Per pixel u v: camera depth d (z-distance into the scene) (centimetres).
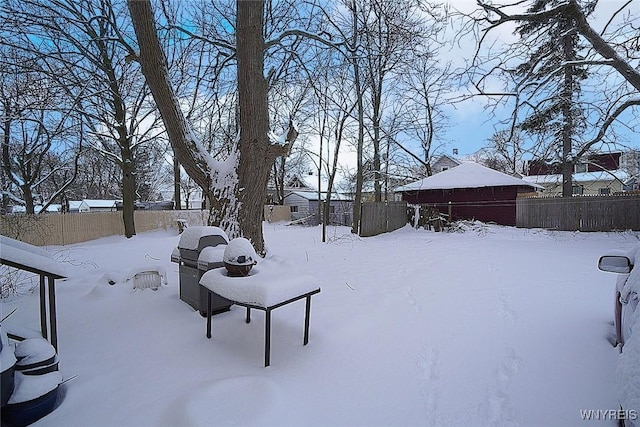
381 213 1358
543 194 2291
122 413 194
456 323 333
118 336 299
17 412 182
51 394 195
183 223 1653
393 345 286
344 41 673
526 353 269
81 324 327
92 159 2147
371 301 400
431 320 341
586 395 213
